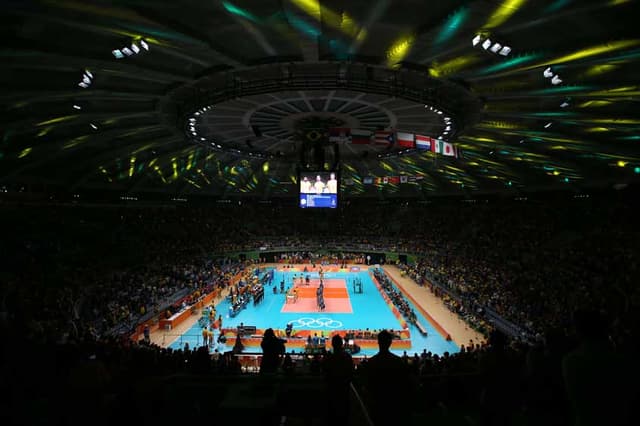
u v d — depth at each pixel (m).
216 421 6.43
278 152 36.09
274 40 15.10
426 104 21.50
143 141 30.22
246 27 13.38
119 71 16.48
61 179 38.16
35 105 20.30
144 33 13.58
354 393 6.55
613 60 13.66
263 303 43.16
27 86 17.09
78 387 5.95
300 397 6.71
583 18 12.55
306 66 18.73
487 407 5.85
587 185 41.75
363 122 26.58
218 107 23.05
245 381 6.98
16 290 24.69
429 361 13.31
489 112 21.81
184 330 32.50
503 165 38.47
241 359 24.89
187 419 6.46
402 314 36.41
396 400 5.14
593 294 26.94
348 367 5.83
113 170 40.97
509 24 12.68
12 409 7.45
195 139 30.02
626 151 24.39
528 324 26.17
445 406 7.95
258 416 5.33
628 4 11.48
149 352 12.26
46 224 40.09
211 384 6.85
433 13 12.92
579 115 19.86
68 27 13.38
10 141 24.78
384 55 16.75
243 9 12.08
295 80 19.81
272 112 24.64
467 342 29.64
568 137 24.28
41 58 14.27
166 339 30.05
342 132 25.48
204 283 44.91
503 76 17.48
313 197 25.62
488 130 25.30
